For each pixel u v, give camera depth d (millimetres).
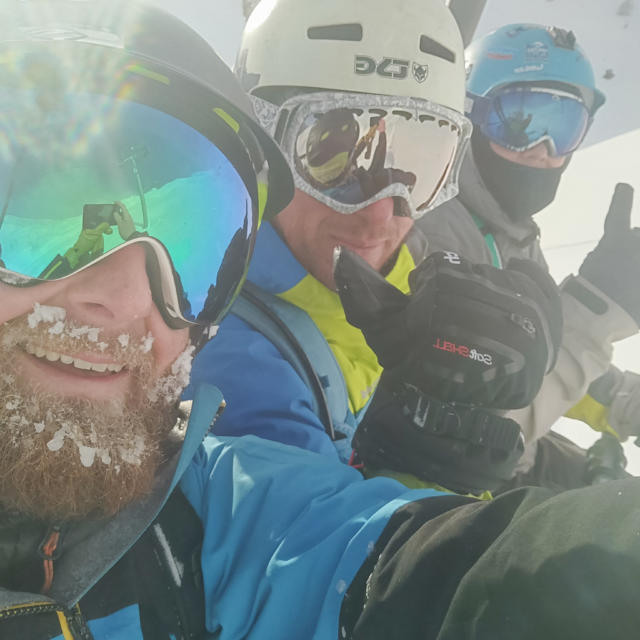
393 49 1233
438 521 595
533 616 445
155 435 710
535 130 1896
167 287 687
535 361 975
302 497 752
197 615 709
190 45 756
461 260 997
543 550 455
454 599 496
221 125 710
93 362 648
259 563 714
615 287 1482
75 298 638
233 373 1088
